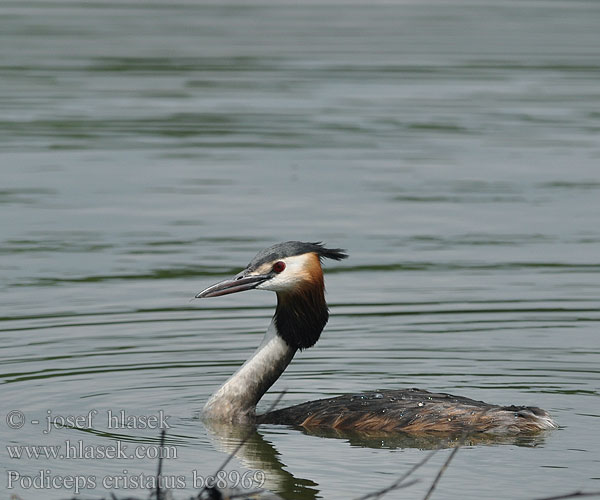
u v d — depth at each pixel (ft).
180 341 45.78
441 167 75.66
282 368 38.34
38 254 57.72
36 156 77.71
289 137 83.76
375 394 37.52
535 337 45.80
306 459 33.47
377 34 132.05
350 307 50.31
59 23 136.56
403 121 88.94
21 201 67.15
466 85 102.83
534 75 107.86
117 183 71.26
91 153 78.74
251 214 64.80
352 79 104.68
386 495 30.55
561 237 60.95
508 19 146.51
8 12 145.28
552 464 32.40
